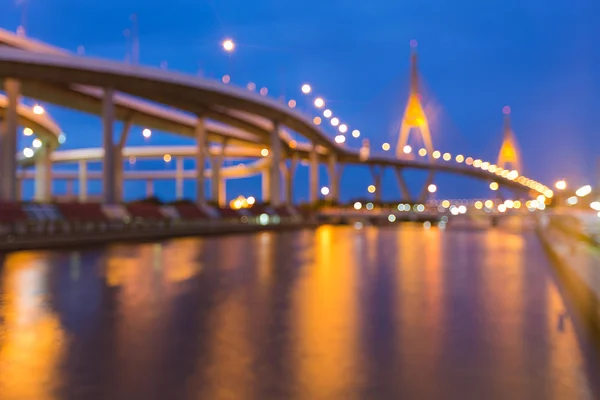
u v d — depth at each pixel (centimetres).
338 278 1958
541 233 5041
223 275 2055
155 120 7625
